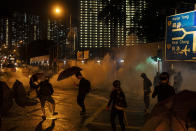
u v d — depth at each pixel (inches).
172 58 541.6
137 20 1339.8
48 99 339.3
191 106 138.0
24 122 303.6
